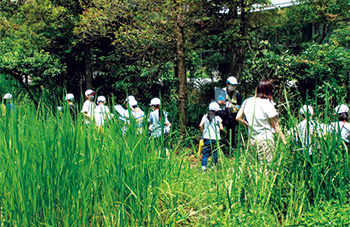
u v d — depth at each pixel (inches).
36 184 106.3
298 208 133.6
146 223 125.0
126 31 327.9
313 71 305.6
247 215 123.1
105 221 114.3
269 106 167.0
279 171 141.1
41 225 106.3
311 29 523.8
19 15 481.7
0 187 104.1
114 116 141.4
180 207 127.1
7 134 121.9
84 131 130.8
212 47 458.3
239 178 137.9
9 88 435.8
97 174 121.6
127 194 122.3
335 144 141.2
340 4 474.6
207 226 123.1
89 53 490.6
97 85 518.3
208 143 241.3
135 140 135.0
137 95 479.5
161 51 387.9
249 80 351.6
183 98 339.0
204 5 320.2
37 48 475.8
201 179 149.6
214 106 243.0
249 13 374.3
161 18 317.7
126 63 470.6
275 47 352.5
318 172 137.5
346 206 129.3
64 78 511.5
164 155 142.4
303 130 152.4
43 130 118.5
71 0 437.4
